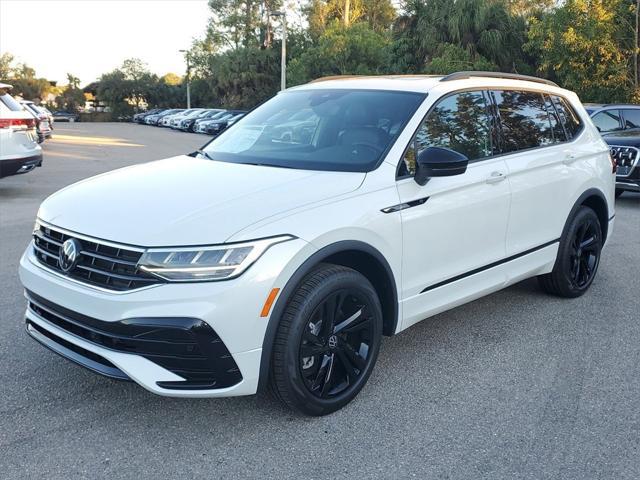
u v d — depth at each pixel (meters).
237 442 3.19
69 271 3.14
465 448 3.17
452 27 28.75
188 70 62.31
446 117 4.18
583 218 5.32
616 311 5.22
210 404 3.56
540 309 5.25
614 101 23.09
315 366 3.36
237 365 3.00
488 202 4.24
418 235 3.76
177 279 2.88
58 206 3.50
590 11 22.44
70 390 3.69
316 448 3.14
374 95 4.30
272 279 3.00
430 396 3.71
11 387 3.71
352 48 40.12
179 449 3.12
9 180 13.13
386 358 4.25
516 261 4.66
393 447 3.17
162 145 25.56
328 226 3.23
